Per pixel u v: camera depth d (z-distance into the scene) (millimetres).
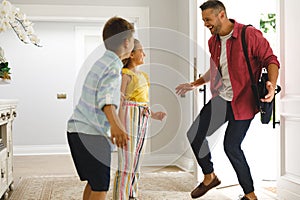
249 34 3105
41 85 7445
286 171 3475
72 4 5621
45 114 7445
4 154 3564
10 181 3820
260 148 4523
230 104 3117
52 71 7469
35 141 7410
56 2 5594
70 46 7512
